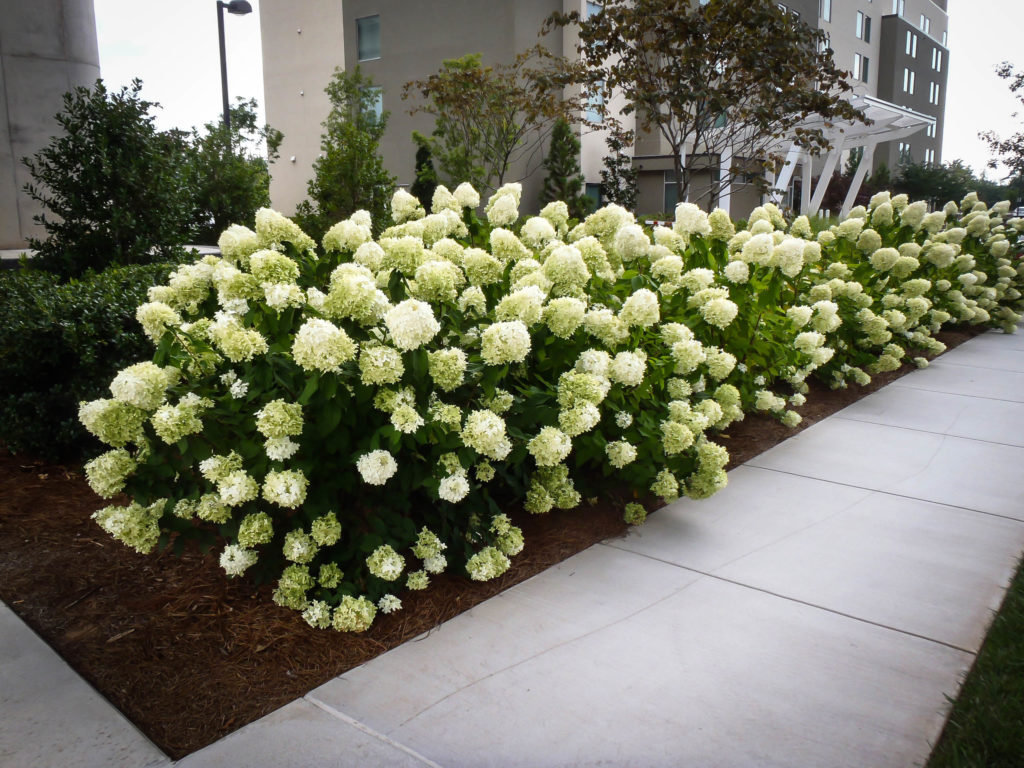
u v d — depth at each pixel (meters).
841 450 5.02
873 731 2.29
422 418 2.78
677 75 9.73
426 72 19.20
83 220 6.14
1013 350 8.38
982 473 4.55
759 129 11.05
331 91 17.52
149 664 2.62
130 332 4.16
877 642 2.77
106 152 5.95
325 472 2.92
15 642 2.72
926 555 3.48
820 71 10.44
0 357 4.13
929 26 45.84
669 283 4.29
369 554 2.97
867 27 35.34
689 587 3.20
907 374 7.27
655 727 2.32
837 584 3.21
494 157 16.09
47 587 3.09
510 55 17.58
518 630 2.88
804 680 2.55
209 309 3.37
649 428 3.57
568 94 17.75
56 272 5.96
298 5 23.00
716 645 2.76
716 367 4.08
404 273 3.32
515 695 2.49
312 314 2.95
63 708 2.38
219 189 12.64
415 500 3.26
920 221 8.09
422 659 2.70
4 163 9.34
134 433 2.78
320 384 2.66
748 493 4.29
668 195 21.20
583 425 3.06
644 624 2.91
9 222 9.45
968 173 35.12
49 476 4.16
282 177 24.86
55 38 9.45
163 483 2.98
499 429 2.81
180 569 3.27
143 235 6.08
